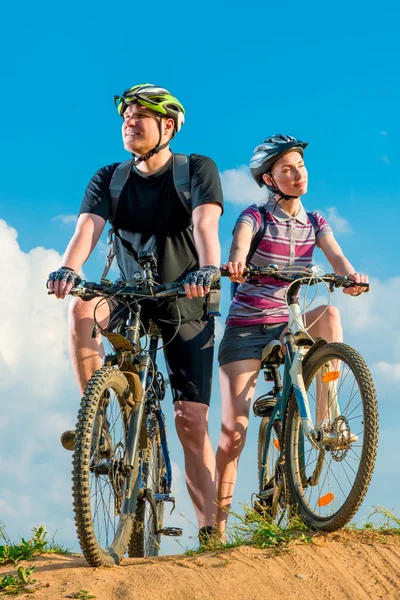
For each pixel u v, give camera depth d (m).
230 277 4.27
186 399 4.54
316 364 4.22
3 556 3.78
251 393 4.89
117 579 3.43
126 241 4.54
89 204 4.46
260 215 4.96
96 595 3.24
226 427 4.91
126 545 3.79
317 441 4.03
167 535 4.43
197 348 4.53
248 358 4.87
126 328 3.96
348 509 3.83
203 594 3.30
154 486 4.65
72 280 3.82
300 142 4.91
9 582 3.36
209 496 4.53
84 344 4.20
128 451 3.82
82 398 3.52
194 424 4.52
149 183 4.47
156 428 4.62
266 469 4.74
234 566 3.58
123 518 3.79
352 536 3.95
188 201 4.41
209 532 4.36
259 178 5.06
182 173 4.43
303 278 4.30
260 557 3.70
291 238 4.95
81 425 3.45
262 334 4.89
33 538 3.97
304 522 4.14
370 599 3.34
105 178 4.54
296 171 4.89
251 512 4.22
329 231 5.05
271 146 4.92
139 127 4.37
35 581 3.38
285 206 4.99
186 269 4.54
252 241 4.93
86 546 3.44
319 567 3.59
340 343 4.09
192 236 4.52
